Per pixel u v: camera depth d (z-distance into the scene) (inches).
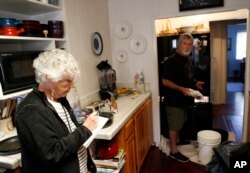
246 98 106.3
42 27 70.7
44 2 67.9
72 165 41.3
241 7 99.7
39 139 35.2
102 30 111.7
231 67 349.1
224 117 167.9
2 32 57.9
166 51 129.1
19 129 36.4
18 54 57.2
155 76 118.6
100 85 108.0
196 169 100.3
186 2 106.3
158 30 139.9
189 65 106.9
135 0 114.3
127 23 117.0
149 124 115.8
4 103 67.4
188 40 98.9
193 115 121.7
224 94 207.8
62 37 78.7
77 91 87.4
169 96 105.7
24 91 59.3
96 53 104.1
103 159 71.0
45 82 38.6
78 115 71.9
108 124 69.9
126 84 123.6
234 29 336.5
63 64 37.9
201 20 154.6
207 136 105.0
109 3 118.4
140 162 96.7
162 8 110.8
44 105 38.6
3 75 53.0
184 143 126.0
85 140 40.6
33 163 38.9
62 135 39.7
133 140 86.4
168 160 109.6
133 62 120.9
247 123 107.8
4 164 50.2
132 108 87.7
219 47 198.5
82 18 92.1
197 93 102.0
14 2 62.1
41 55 39.7
